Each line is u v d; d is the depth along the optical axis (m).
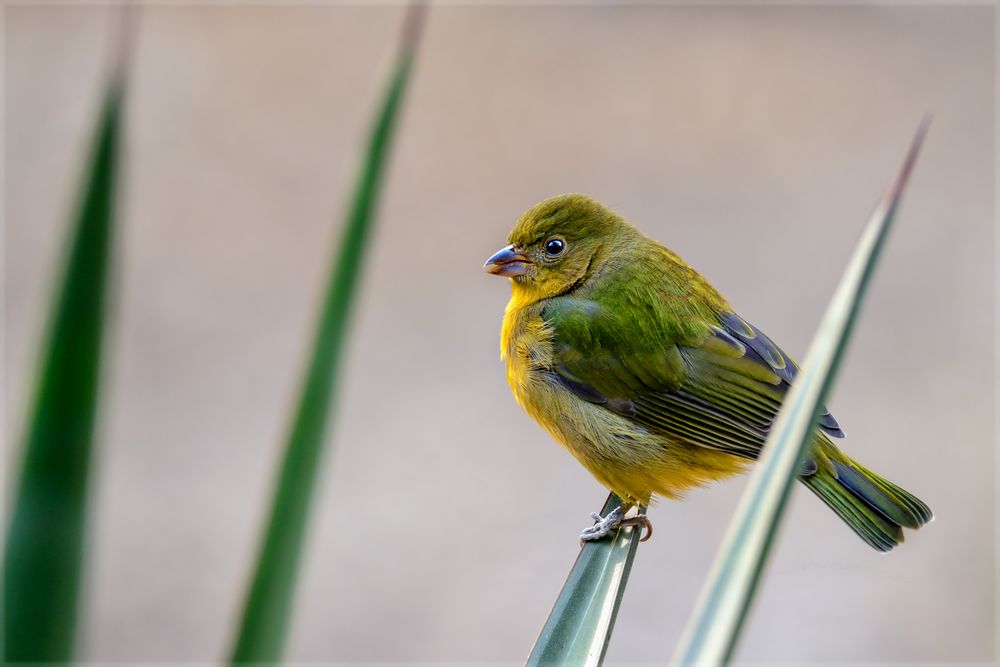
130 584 12.09
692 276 8.33
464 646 11.59
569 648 4.96
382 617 11.98
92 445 3.20
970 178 17.28
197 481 13.38
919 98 18.59
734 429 7.68
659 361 7.84
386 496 13.26
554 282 8.41
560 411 8.09
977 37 19.92
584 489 13.38
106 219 3.15
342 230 3.42
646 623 11.66
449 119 18.62
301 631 11.77
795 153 17.72
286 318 15.63
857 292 2.95
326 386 3.37
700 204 16.97
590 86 19.19
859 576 12.25
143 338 15.11
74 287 3.16
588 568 5.22
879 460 13.30
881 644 11.63
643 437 7.86
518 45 20.11
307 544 3.33
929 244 16.27
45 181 16.66
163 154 17.84
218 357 14.98
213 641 11.65
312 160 18.02
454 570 12.43
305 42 20.22
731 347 7.90
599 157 17.84
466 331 15.48
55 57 18.64
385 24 20.78
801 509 13.12
